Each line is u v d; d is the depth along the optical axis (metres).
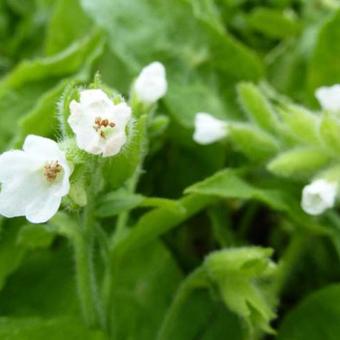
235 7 0.30
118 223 0.21
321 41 0.24
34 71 0.23
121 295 0.21
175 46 0.24
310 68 0.25
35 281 0.22
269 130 0.22
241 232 0.24
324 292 0.21
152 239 0.21
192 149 0.24
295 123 0.22
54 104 0.21
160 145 0.24
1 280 0.21
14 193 0.17
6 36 0.31
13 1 0.31
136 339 0.21
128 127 0.18
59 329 0.19
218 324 0.21
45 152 0.17
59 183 0.17
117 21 0.24
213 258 0.20
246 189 0.21
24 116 0.22
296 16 0.30
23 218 0.21
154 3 0.24
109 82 0.24
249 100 0.22
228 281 0.20
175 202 0.19
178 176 0.24
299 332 0.21
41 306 0.21
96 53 0.23
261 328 0.20
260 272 0.20
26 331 0.19
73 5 0.25
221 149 0.23
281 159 0.21
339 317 0.21
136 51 0.24
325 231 0.21
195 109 0.24
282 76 0.27
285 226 0.24
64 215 0.19
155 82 0.20
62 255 0.22
